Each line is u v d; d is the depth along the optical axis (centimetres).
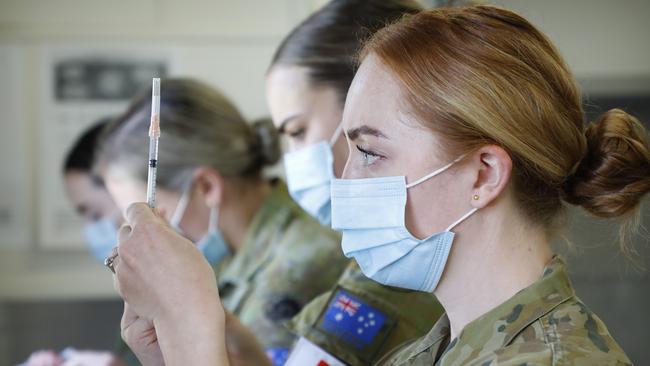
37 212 362
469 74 93
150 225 107
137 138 195
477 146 94
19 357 358
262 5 363
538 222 97
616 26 346
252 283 178
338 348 131
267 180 199
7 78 359
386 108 97
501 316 93
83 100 361
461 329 98
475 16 98
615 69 347
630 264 114
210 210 192
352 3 150
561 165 96
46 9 358
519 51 96
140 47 361
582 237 107
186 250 106
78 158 286
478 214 96
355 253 105
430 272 99
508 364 86
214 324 103
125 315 115
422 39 97
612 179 98
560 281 94
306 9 362
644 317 337
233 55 363
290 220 184
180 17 361
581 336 87
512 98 93
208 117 192
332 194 103
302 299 168
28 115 360
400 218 98
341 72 147
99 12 359
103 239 289
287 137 157
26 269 361
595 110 108
